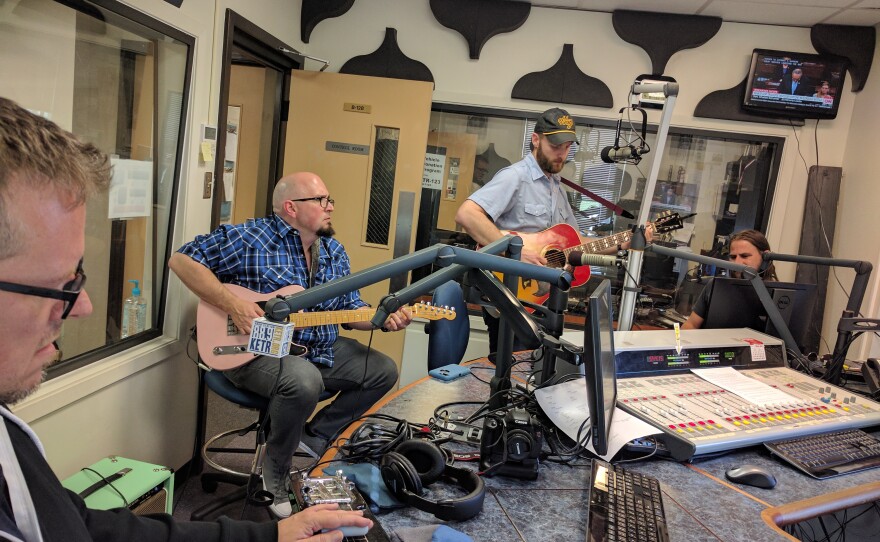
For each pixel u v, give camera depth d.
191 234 2.54
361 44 3.70
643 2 3.42
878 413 1.81
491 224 2.86
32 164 0.58
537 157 2.99
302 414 2.08
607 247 2.90
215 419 3.26
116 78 2.11
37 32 1.76
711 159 3.78
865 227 3.38
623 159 2.29
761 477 1.39
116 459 1.78
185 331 2.56
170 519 0.94
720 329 2.29
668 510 1.25
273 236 2.40
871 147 3.40
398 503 1.16
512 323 1.22
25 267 0.60
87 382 1.96
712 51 3.62
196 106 2.47
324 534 0.96
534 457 1.31
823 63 3.50
